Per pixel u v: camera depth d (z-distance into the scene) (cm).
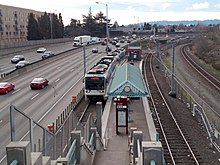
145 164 682
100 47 10881
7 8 10938
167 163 1931
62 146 1214
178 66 7056
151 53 10150
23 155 652
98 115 2162
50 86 4119
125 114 2355
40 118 2611
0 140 1008
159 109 3359
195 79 5472
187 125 2800
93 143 1736
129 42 12800
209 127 2584
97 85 3453
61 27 13450
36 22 10994
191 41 14825
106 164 1566
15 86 4069
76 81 4478
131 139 1784
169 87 4722
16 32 11581
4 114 787
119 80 3231
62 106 3050
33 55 7956
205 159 2006
